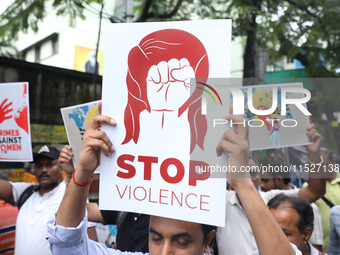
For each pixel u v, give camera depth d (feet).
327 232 9.77
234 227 7.65
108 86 4.22
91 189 13.57
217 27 3.80
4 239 9.93
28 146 8.75
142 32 4.09
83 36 24.13
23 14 18.25
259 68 21.07
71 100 18.03
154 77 4.03
